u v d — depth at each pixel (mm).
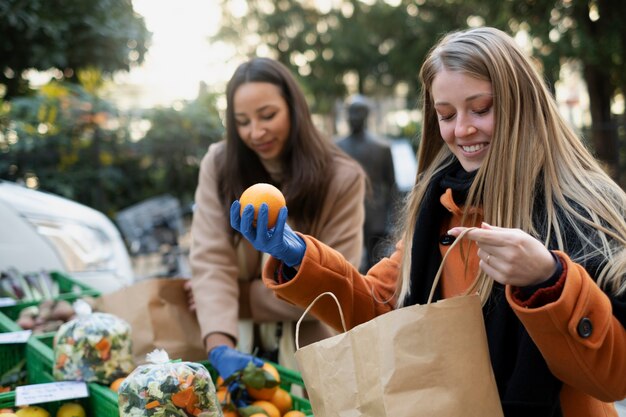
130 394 1715
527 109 1551
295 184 2557
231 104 2604
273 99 2559
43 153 7734
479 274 1547
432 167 1782
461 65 1555
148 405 1694
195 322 2693
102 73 8773
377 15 14703
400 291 1806
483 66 1540
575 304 1289
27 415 2045
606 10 9930
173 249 7184
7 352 2703
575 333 1291
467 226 1670
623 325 1362
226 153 2676
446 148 1781
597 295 1310
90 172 7875
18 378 2582
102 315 2262
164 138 8320
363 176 2707
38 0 7688
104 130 8039
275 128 2574
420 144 1829
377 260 2506
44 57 7945
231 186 2643
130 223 7156
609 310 1317
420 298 1726
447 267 1692
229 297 2529
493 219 1543
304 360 1454
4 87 8648
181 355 2590
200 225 2680
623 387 1360
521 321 1368
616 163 10547
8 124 7598
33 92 8766
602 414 1552
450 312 1372
